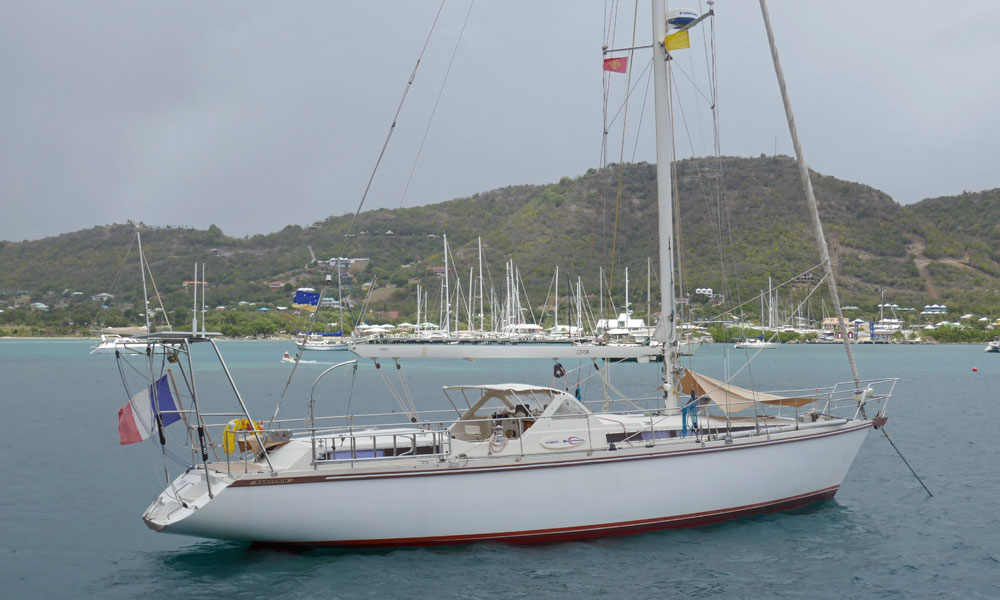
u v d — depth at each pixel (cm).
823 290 11425
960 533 1193
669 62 1291
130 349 966
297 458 996
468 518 1009
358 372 5634
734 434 1191
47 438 2219
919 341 12069
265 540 967
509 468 1010
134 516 1335
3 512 1362
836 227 17000
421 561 993
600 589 928
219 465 1028
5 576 1019
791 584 967
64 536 1212
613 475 1062
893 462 1805
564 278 12188
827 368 5934
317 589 918
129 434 959
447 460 1016
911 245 16800
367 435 1059
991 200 19325
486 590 916
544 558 1014
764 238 11525
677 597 915
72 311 14762
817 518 1246
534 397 1161
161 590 949
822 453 1248
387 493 977
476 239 17100
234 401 3192
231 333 13550
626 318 3759
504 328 8675
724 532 1144
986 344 11900
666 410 1232
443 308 10256
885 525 1227
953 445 2047
